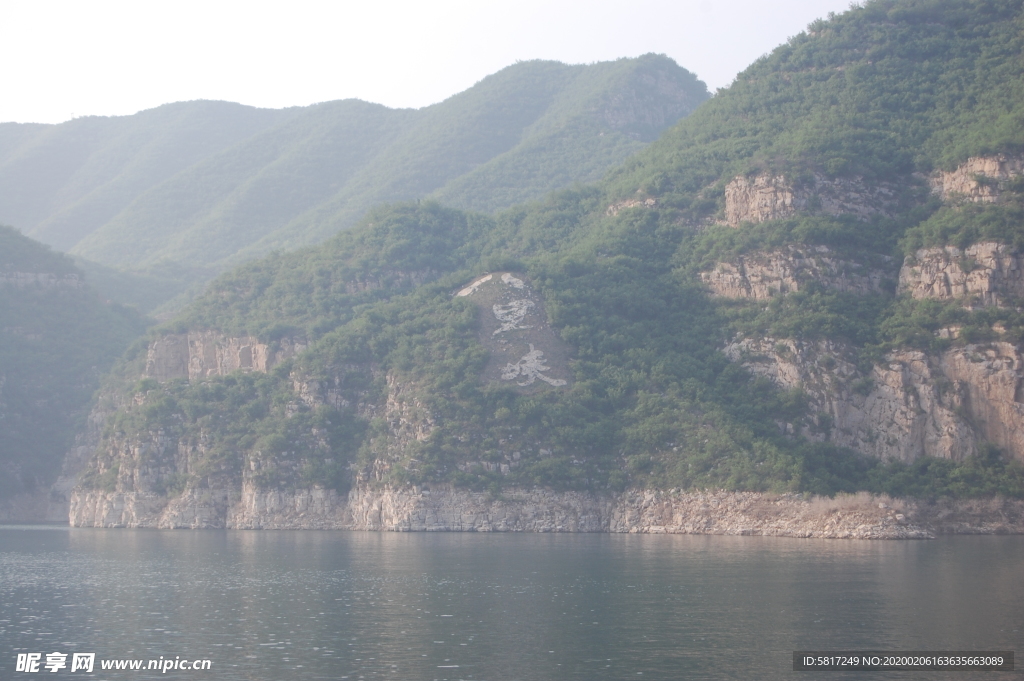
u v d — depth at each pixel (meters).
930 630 78.88
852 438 160.88
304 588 101.50
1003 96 194.62
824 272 175.25
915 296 170.50
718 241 190.25
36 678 70.75
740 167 198.50
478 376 171.88
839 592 93.75
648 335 181.88
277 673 70.19
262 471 174.38
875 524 139.38
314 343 198.38
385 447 168.38
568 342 178.38
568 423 164.12
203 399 192.12
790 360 167.38
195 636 81.06
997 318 160.38
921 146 192.00
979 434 156.88
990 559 114.19
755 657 72.44
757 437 156.00
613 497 156.88
